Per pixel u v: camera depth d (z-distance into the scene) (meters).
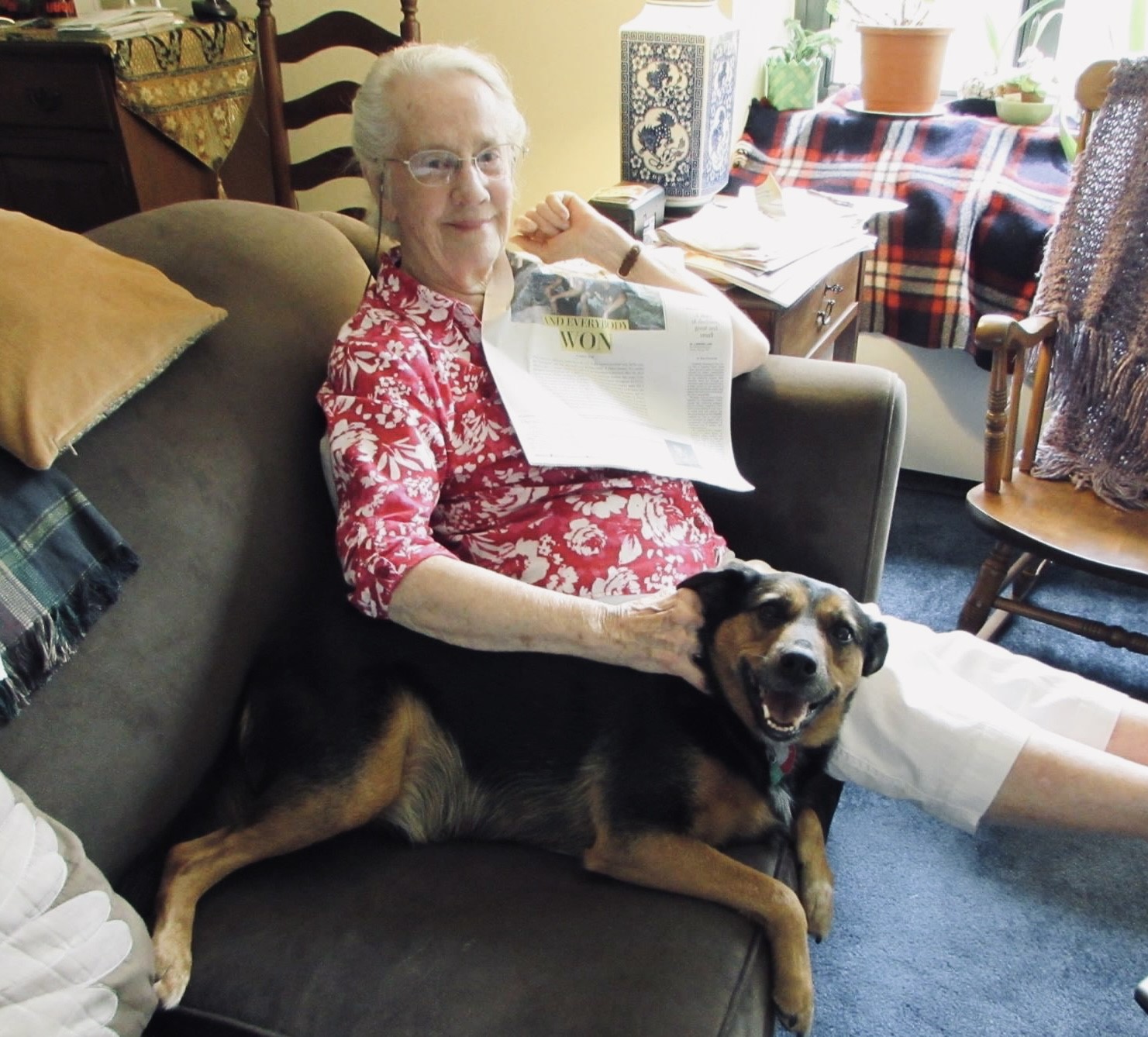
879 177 2.30
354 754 1.10
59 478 0.99
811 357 1.85
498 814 1.16
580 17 2.36
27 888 0.78
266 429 1.24
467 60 1.26
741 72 2.33
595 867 1.07
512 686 1.17
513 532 1.27
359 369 1.20
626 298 1.40
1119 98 1.69
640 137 1.95
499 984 0.90
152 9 2.50
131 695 1.00
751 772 1.15
